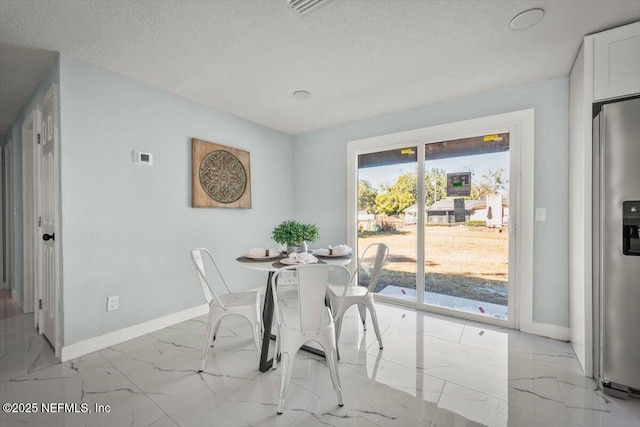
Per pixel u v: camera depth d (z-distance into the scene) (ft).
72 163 6.74
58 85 6.57
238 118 10.96
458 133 9.31
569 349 7.20
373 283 7.45
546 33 5.89
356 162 11.68
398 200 10.73
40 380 5.90
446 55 6.75
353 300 7.23
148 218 8.23
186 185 9.23
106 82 7.34
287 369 5.16
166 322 8.64
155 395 5.44
